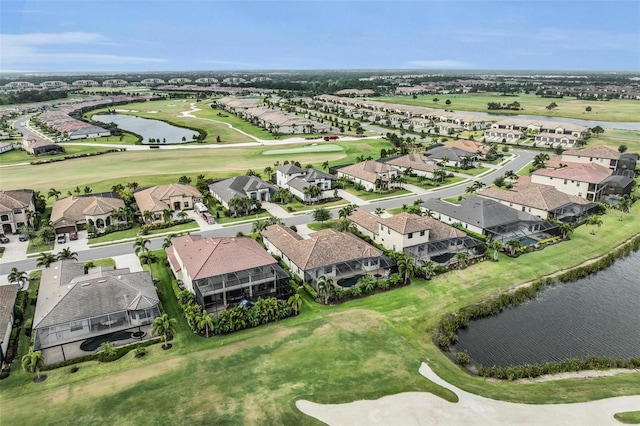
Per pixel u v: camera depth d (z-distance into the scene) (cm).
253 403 4056
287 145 17475
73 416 3906
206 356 4750
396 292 6156
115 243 7981
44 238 7825
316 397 4134
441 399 4153
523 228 8319
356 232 8262
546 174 11088
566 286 6544
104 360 4684
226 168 13625
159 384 4312
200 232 8494
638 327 5500
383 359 4728
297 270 6588
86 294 5231
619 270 7081
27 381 4381
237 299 5941
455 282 6462
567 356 4922
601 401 4175
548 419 3938
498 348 5056
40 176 12656
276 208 9988
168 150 16550
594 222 8475
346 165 13700
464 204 8938
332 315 5566
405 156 13950
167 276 6644
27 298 5934
